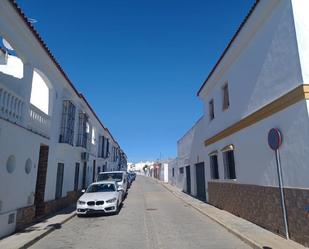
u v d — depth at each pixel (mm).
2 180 8391
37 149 11227
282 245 7082
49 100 13234
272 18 8750
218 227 10148
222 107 13984
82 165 19891
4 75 10922
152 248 7457
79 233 9516
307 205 6902
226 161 13539
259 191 9609
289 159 7707
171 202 18828
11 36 9094
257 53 9844
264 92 9297
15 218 9133
